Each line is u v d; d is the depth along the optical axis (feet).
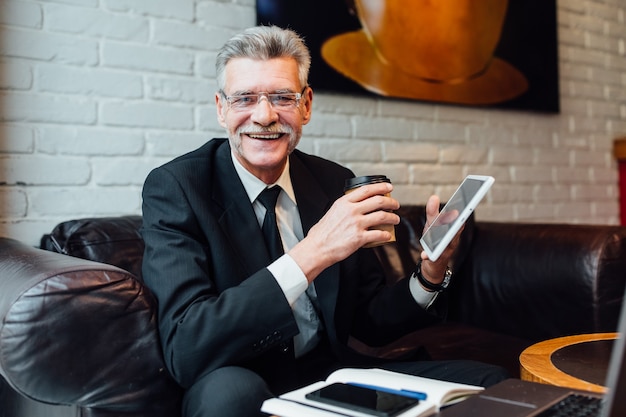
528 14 8.85
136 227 5.34
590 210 9.90
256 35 4.27
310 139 7.07
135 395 3.52
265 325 3.62
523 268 6.14
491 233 6.68
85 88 5.77
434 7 7.91
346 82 7.20
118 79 5.94
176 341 3.59
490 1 8.43
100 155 5.86
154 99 6.14
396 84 7.63
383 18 7.48
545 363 3.57
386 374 3.17
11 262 3.85
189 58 6.34
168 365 3.63
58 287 3.33
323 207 4.67
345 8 7.18
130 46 6.00
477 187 3.28
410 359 4.54
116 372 3.46
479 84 8.40
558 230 6.07
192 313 3.63
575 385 3.13
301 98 4.42
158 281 3.84
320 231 3.83
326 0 7.04
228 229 4.26
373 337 4.79
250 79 4.20
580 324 5.65
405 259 6.56
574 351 3.86
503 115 8.84
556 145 9.47
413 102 7.91
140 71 6.06
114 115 5.92
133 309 3.54
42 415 4.02
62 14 5.65
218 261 4.09
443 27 8.00
